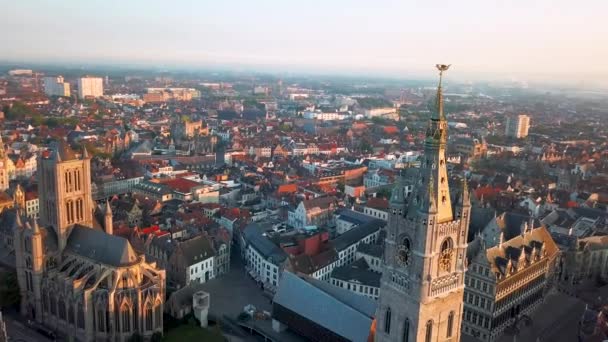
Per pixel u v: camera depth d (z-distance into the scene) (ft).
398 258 294.05
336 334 449.48
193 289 548.72
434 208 269.64
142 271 493.36
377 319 314.76
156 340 478.59
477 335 506.89
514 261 522.47
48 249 511.40
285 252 625.82
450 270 289.74
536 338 504.84
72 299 472.85
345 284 607.78
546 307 580.30
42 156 524.11
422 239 274.36
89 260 496.64
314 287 487.20
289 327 492.54
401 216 287.07
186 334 494.59
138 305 467.11
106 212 574.15
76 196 530.68
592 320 489.26
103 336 471.21
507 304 515.50
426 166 279.08
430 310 285.43
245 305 570.46
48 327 504.02
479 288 498.69
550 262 594.24
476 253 521.24
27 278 517.55
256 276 648.79
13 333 492.13
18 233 508.12
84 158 533.96
